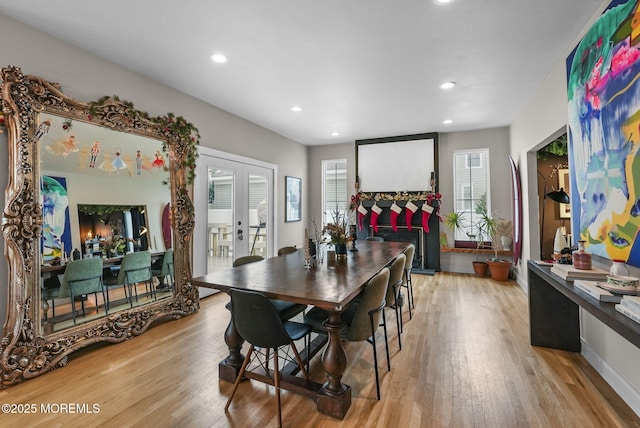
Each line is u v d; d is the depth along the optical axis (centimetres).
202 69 302
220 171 423
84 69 262
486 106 412
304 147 660
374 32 238
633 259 165
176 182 340
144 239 307
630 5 164
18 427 165
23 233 215
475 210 542
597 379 207
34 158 222
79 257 253
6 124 212
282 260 275
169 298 325
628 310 126
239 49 264
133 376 216
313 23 226
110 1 201
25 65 225
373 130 541
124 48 261
